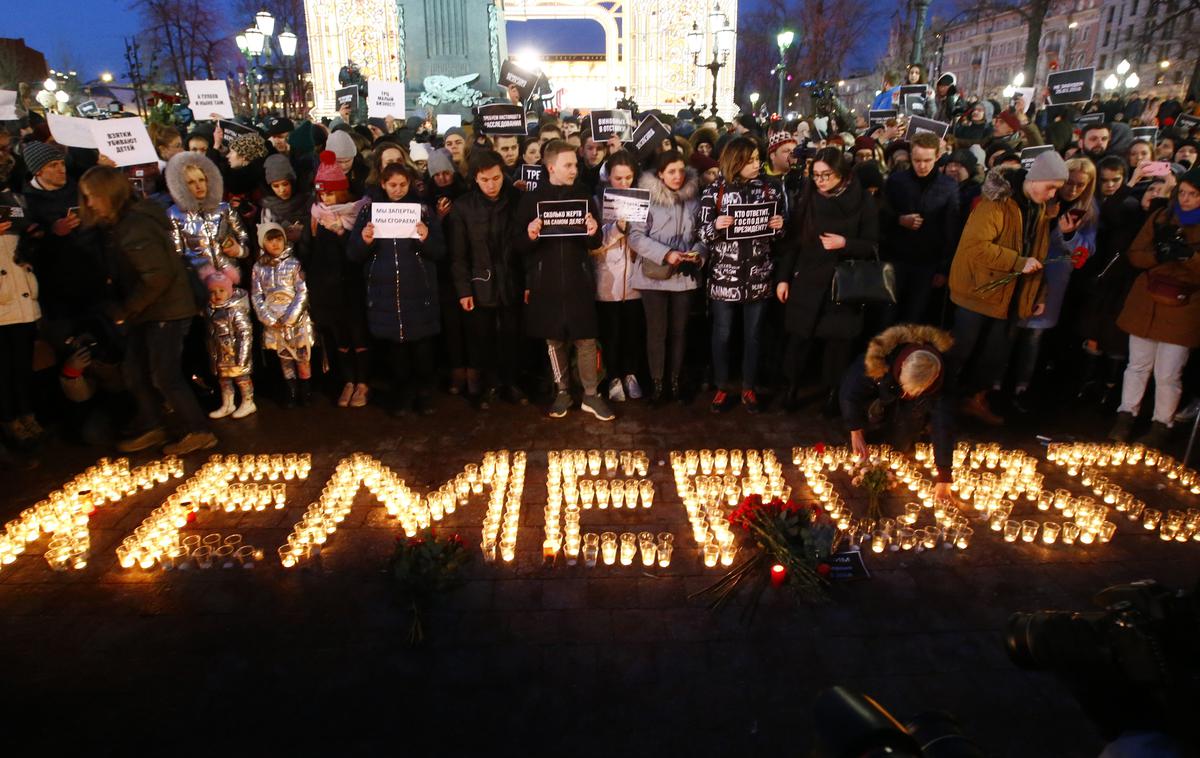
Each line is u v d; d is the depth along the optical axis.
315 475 5.54
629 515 4.97
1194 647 1.35
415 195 6.28
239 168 7.19
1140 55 39.62
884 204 6.61
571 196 5.78
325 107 30.84
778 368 7.52
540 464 5.68
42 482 5.46
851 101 54.53
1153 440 5.86
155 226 5.25
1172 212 5.38
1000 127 8.59
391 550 4.53
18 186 6.92
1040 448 5.94
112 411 6.64
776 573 4.07
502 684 3.45
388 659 3.62
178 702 3.36
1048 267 6.21
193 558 4.40
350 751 3.08
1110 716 1.53
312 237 6.41
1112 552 4.51
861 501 5.10
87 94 32.69
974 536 4.69
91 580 4.27
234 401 6.77
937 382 4.48
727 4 32.53
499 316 6.68
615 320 6.72
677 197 6.20
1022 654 1.59
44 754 3.08
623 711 3.28
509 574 4.30
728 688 3.41
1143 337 5.67
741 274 6.14
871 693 3.38
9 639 3.78
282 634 3.80
